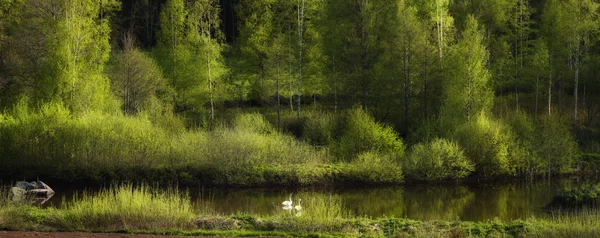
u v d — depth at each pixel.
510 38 49.69
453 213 20.30
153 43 69.44
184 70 44.03
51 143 27.56
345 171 28.16
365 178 27.83
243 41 45.97
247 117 35.16
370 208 21.48
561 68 41.75
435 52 38.72
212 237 12.92
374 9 40.69
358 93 39.38
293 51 42.72
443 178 28.94
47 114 28.09
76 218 14.22
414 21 39.28
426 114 37.75
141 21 71.81
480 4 46.81
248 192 25.41
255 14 45.50
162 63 46.66
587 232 12.77
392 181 28.11
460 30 49.00
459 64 34.47
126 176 26.36
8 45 38.91
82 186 25.78
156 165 27.28
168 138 29.52
